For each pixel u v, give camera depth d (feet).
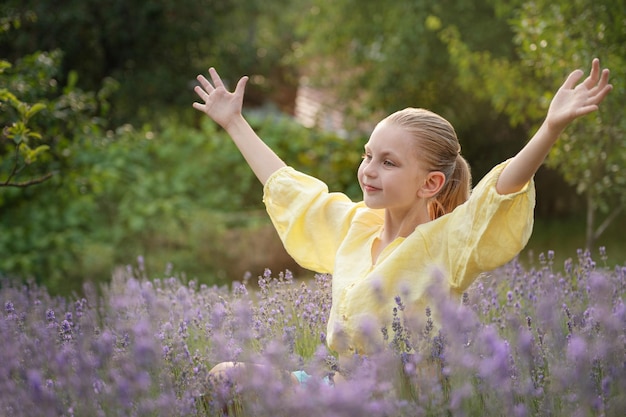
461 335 7.88
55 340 9.95
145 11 41.06
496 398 7.30
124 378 8.10
